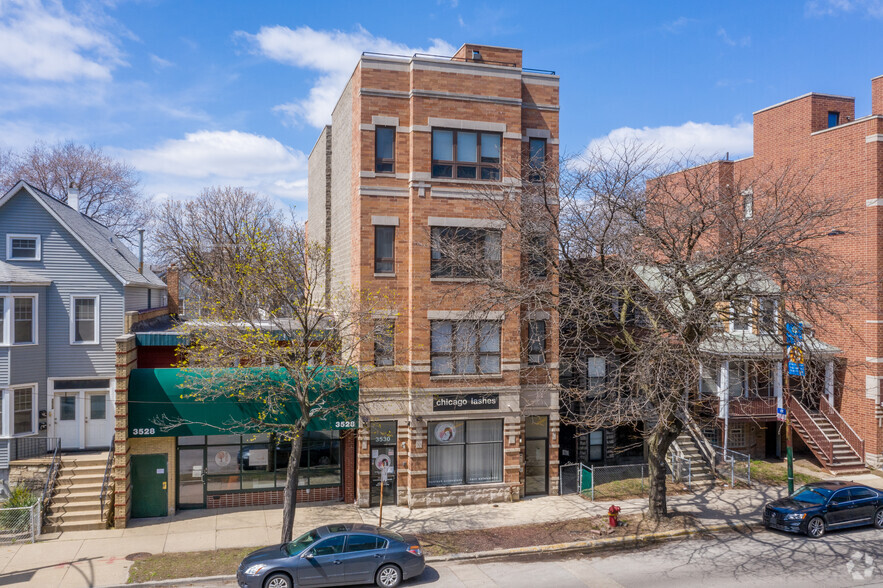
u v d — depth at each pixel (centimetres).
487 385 2238
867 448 2717
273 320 2136
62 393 2320
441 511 2155
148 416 2014
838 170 2839
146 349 2272
